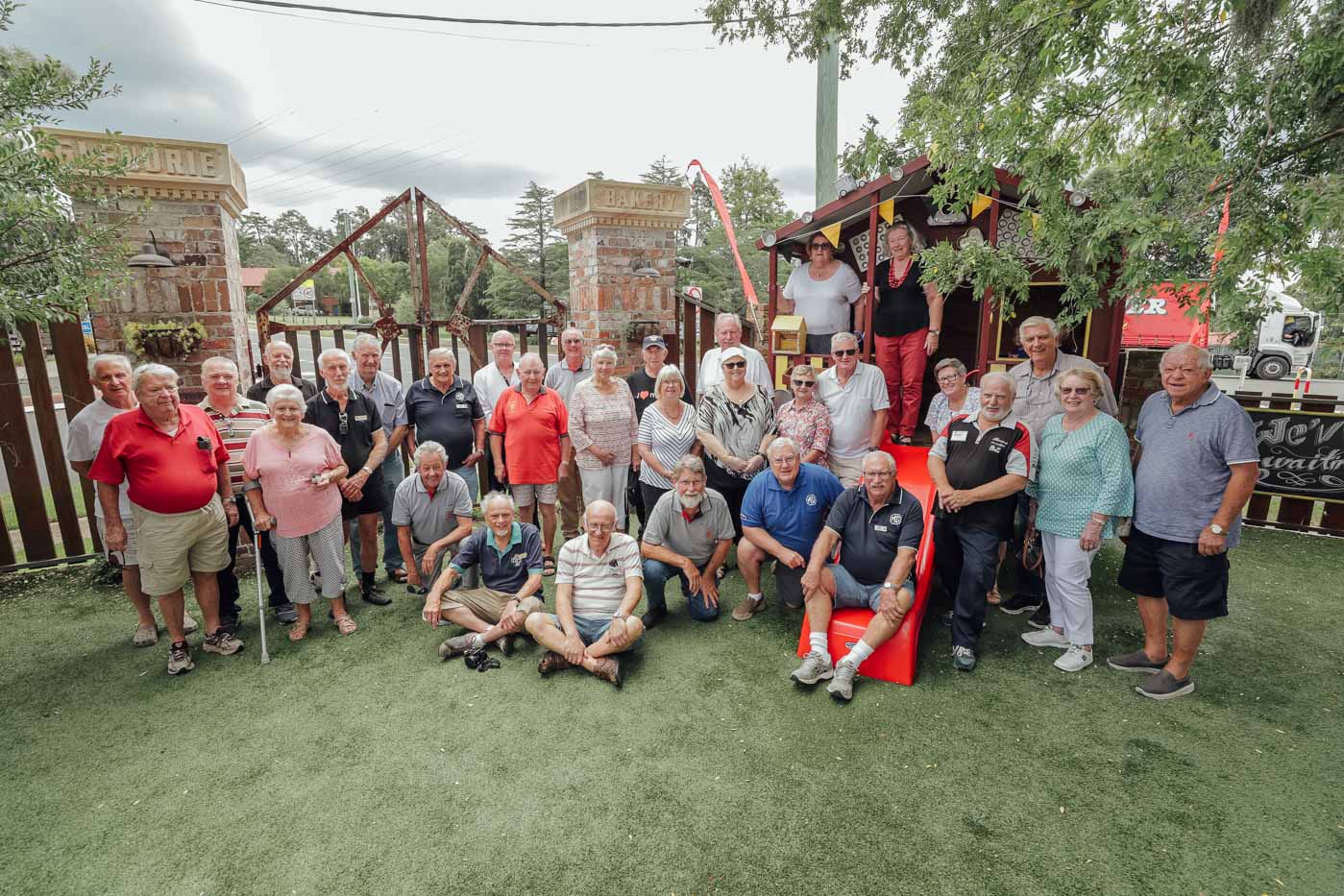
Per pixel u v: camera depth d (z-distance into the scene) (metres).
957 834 2.72
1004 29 3.72
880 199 5.65
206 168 5.30
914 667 3.88
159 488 3.79
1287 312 18.44
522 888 2.49
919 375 5.74
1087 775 3.05
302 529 4.28
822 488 4.43
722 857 2.62
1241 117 2.96
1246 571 5.52
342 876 2.56
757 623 4.66
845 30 9.85
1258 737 3.32
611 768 3.14
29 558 5.65
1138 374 6.99
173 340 5.34
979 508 3.99
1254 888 2.43
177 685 3.92
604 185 6.67
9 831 2.80
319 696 3.78
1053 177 3.17
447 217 6.93
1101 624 4.58
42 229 3.94
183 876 2.57
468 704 3.68
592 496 5.44
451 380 5.46
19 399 5.42
